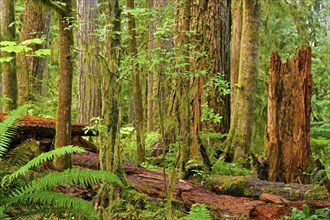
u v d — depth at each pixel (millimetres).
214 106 9203
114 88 4488
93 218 3617
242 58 8836
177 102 5711
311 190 6086
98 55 4602
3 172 4125
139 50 5660
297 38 12797
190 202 5391
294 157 7336
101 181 4410
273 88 7418
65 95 5211
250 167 8180
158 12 6977
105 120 4395
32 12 11312
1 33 9188
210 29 9312
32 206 3818
